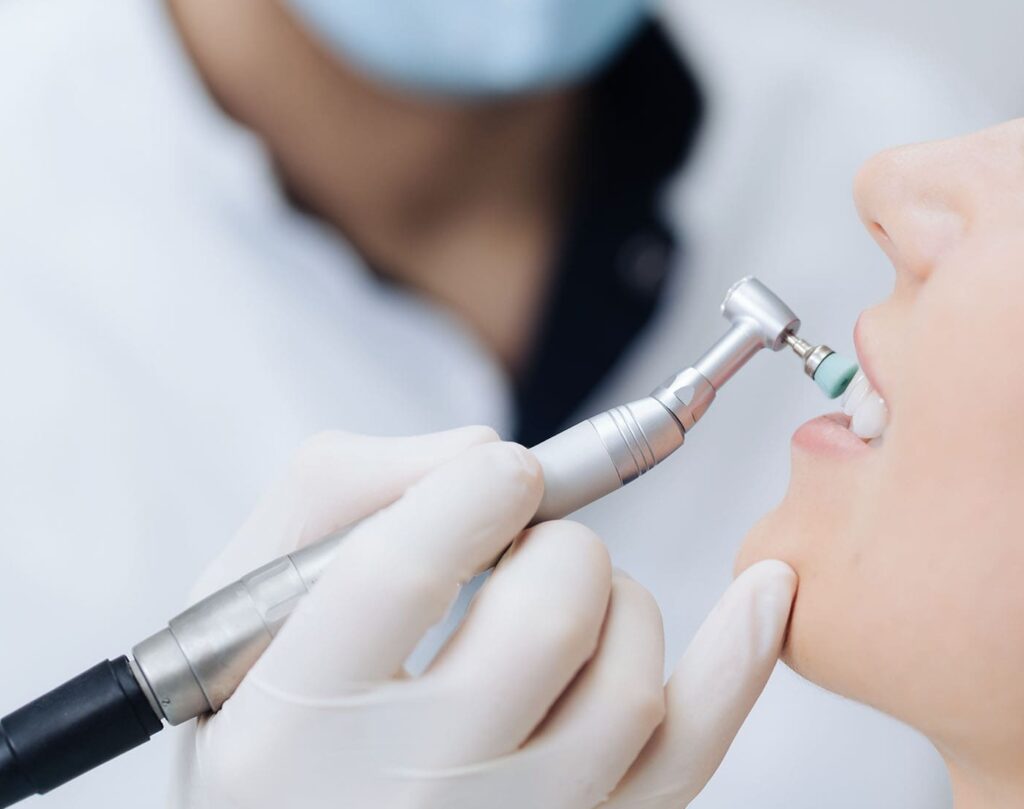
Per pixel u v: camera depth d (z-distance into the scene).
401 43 0.70
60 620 0.73
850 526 0.47
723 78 0.79
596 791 0.48
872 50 0.80
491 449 0.49
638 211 0.78
